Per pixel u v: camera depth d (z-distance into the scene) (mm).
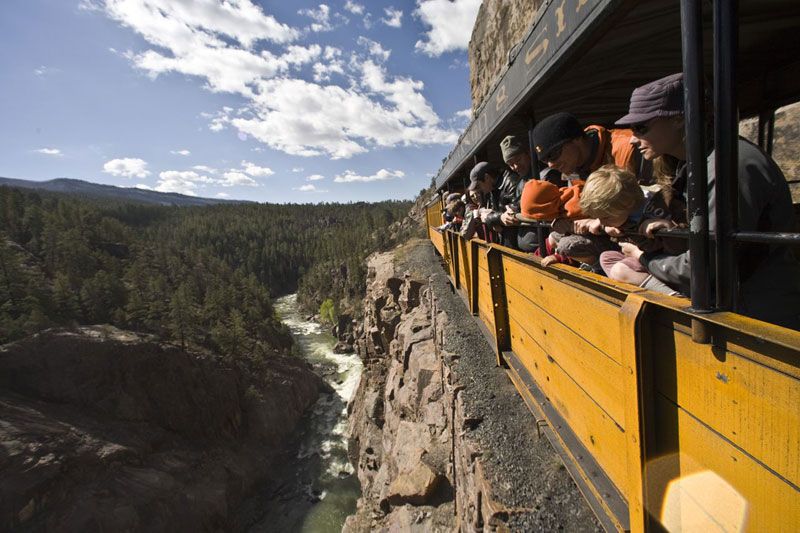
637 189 1850
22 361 51375
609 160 2746
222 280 113812
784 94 3791
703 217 1317
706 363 1353
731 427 1271
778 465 1095
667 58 2975
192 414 53094
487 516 3537
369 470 27547
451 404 6227
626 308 1712
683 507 1584
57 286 69625
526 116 3430
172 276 107250
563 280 2586
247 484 45188
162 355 56250
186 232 187375
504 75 3312
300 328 101812
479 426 4703
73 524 37781
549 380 3154
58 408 49250
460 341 7430
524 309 3734
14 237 107375
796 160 4258
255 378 59750
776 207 1501
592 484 2332
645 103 1736
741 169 1456
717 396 1318
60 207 126500
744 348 1172
